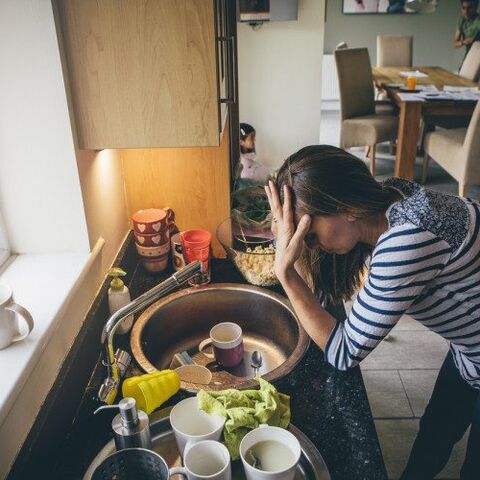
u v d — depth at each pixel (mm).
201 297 1492
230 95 1691
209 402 962
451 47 7688
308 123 4734
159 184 1669
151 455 788
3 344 952
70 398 1077
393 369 2311
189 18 1120
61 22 1126
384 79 5191
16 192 1245
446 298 1037
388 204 984
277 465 847
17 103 1159
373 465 924
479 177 3730
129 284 1535
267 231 1744
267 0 4137
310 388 1112
